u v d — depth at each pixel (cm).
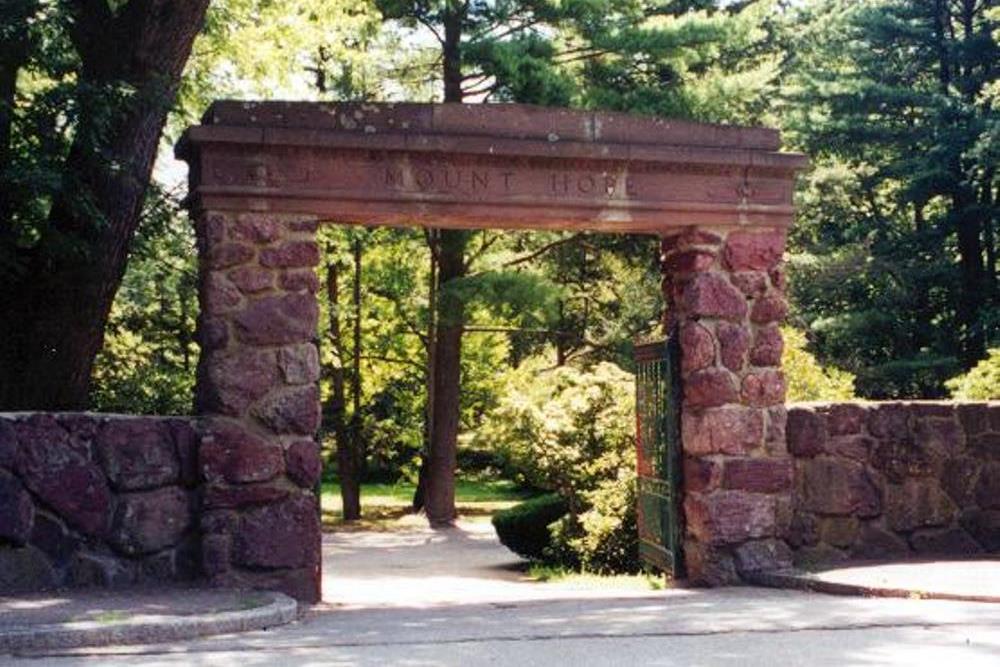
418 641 711
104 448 952
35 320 1192
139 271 1916
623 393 1538
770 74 2500
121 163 1180
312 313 1018
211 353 997
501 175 1052
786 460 1110
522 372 3009
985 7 3475
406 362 3169
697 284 1102
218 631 766
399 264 3014
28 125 1170
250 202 1005
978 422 1194
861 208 3634
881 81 3462
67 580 927
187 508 984
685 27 2366
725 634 721
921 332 3284
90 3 1240
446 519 2634
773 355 1116
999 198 3400
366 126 1027
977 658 626
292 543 991
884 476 1162
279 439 1000
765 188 1117
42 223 1198
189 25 1240
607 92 2384
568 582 1360
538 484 1557
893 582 962
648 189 1086
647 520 1213
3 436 911
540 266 2878
